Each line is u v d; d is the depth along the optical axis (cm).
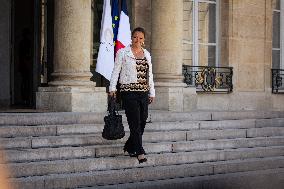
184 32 1556
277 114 1291
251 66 1647
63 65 1182
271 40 1694
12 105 1466
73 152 881
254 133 1152
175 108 1301
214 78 1575
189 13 1565
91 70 1425
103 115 1039
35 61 1400
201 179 883
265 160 1012
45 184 779
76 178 805
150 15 1447
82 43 1181
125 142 959
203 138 1074
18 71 1545
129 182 850
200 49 1583
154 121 1102
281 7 1762
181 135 1045
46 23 1391
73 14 1174
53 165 827
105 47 1324
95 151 895
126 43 1362
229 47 1605
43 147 897
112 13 1362
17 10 1537
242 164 976
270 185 959
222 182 899
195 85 1548
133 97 858
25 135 927
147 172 868
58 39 1190
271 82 1694
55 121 989
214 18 1609
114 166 877
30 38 1503
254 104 1648
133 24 1433
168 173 886
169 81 1321
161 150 971
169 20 1325
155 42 1333
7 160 831
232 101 1602
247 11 1636
